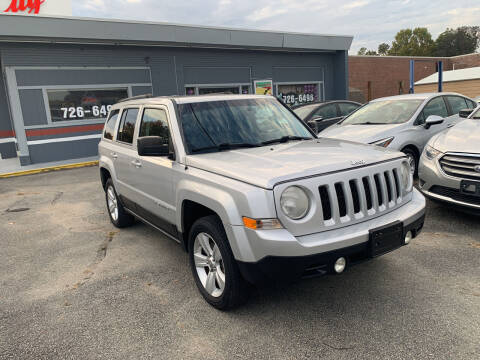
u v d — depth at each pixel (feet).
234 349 9.19
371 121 24.79
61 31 38.24
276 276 9.15
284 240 8.84
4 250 17.07
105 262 15.01
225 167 10.31
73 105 42.42
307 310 10.65
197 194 10.70
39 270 14.62
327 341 9.25
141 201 15.03
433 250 13.96
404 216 10.51
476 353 8.50
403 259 13.38
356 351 8.82
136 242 17.06
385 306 10.60
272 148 12.04
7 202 26.53
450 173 15.92
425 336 9.19
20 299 12.33
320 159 10.30
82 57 42.24
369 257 9.71
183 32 44.98
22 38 37.76
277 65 56.44
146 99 15.47
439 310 10.23
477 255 13.35
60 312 11.36
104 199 25.71
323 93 61.77
